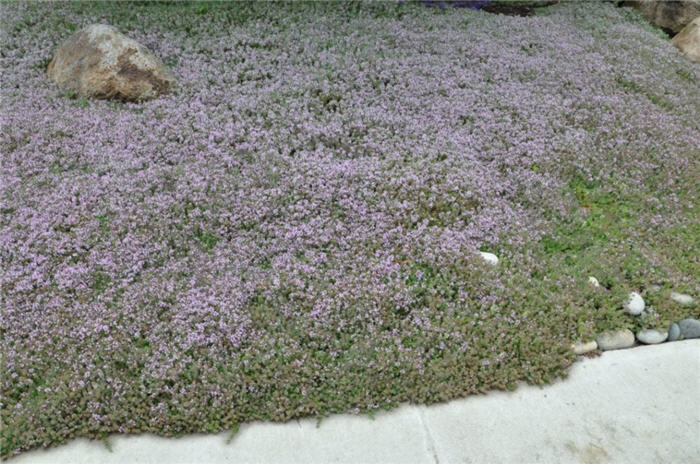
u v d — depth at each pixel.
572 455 3.61
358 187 5.37
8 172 5.55
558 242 5.11
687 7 9.68
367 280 4.50
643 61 8.20
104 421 3.67
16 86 6.96
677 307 4.63
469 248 4.82
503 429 3.75
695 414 3.88
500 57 7.91
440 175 5.54
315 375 3.90
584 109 6.82
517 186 5.61
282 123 6.30
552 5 10.33
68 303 4.38
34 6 8.59
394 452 3.59
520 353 4.12
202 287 4.45
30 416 3.65
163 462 3.51
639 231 5.32
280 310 4.30
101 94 6.77
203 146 5.96
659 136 6.54
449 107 6.67
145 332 4.17
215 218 5.08
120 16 8.45
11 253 4.73
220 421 3.70
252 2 8.99
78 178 5.49
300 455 3.56
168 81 6.93
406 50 7.96
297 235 4.91
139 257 4.73
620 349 4.40
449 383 3.93
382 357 3.97
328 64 7.48
